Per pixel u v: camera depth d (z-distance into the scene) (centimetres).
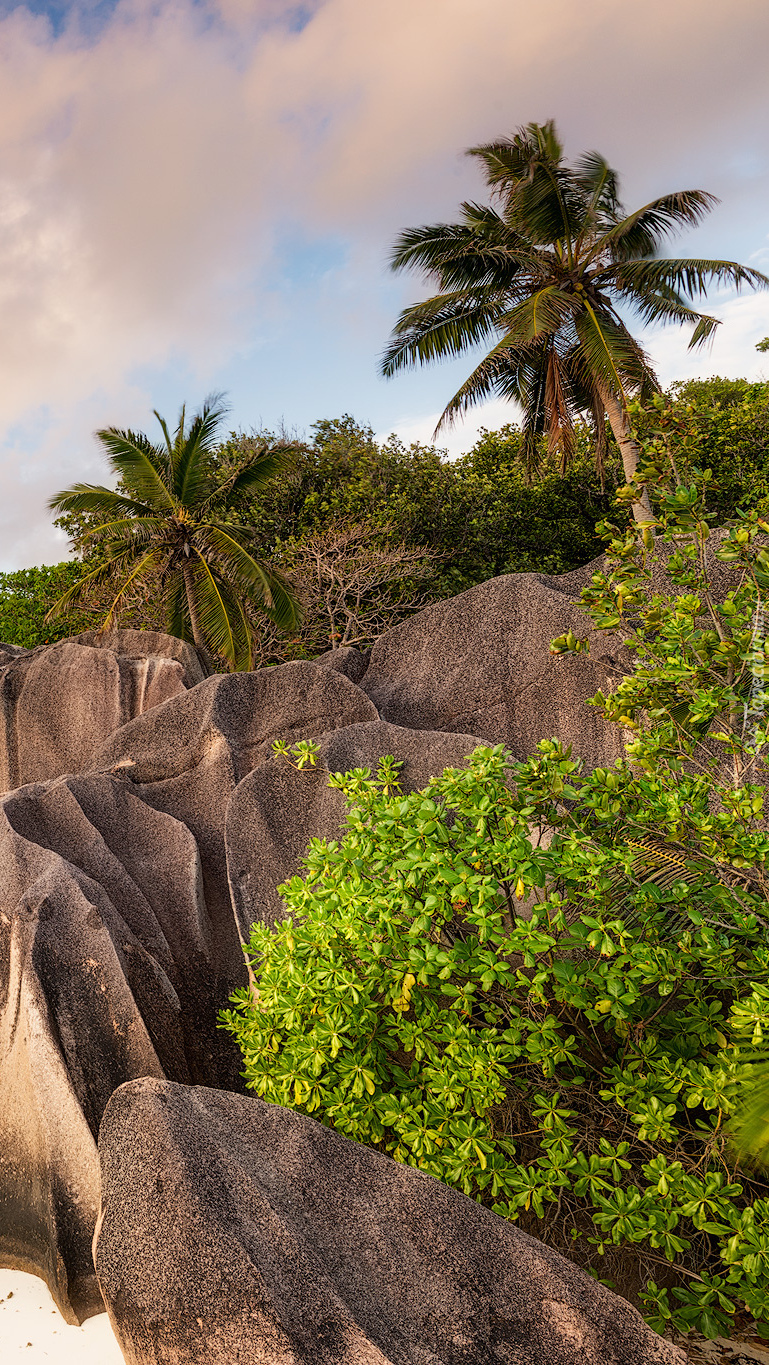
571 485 2298
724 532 733
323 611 1980
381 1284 322
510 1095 472
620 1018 429
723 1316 391
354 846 507
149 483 1850
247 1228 329
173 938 682
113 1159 365
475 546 2267
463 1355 304
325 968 453
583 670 767
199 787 820
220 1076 618
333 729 822
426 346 1897
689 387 2589
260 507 2247
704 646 505
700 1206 393
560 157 1812
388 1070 473
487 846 461
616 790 495
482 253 1769
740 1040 430
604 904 451
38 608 2538
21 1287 514
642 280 1809
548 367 1920
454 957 451
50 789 780
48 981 562
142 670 1262
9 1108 551
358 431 2427
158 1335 326
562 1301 322
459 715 822
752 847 430
